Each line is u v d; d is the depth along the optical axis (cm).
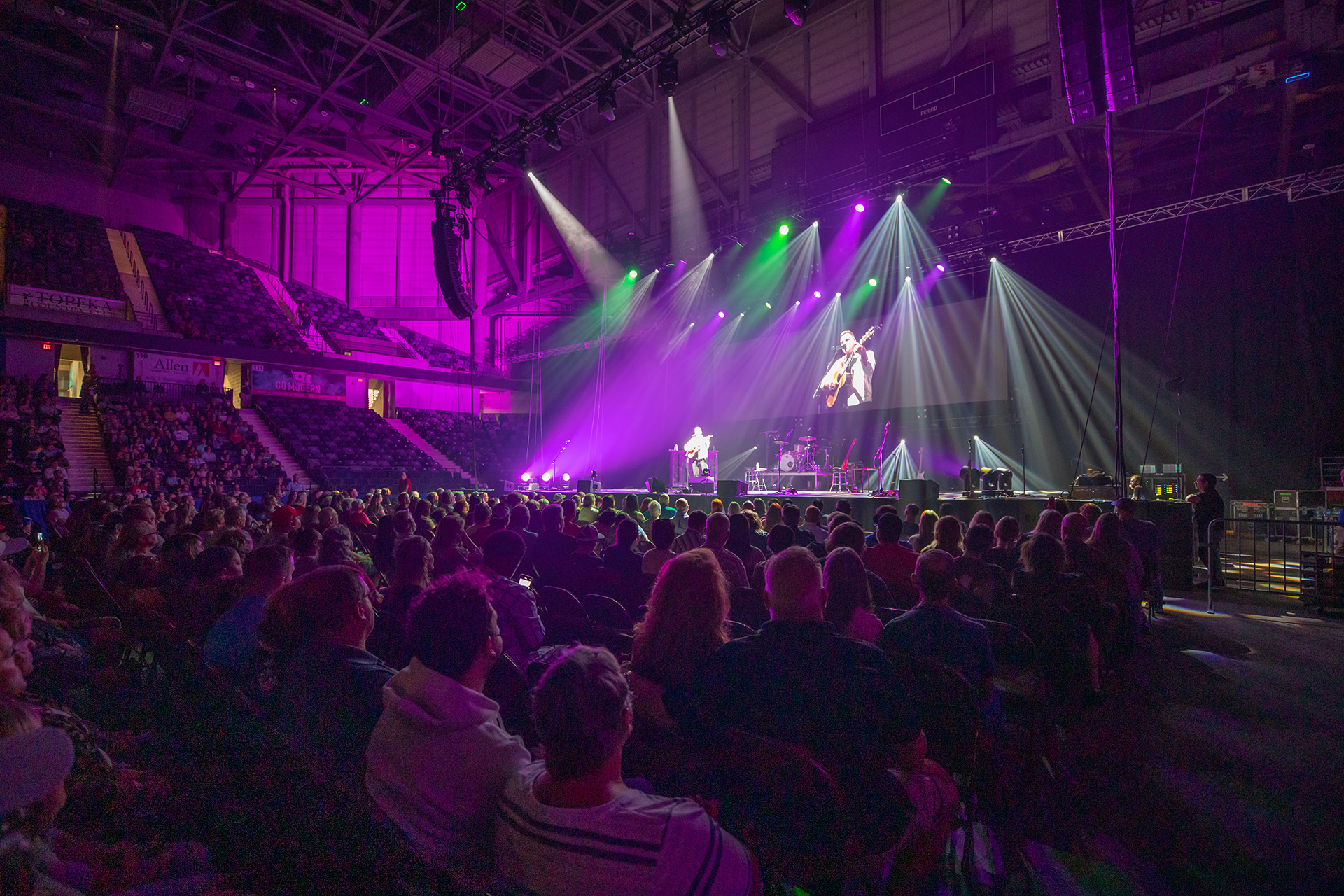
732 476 2091
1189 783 342
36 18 1747
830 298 1869
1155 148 1336
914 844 236
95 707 341
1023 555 395
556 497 1331
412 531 604
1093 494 1075
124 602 403
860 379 1812
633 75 1141
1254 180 1376
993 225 1531
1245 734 399
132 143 2384
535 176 2494
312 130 2383
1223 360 1407
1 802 121
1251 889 260
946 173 1389
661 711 243
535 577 533
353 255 2956
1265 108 1177
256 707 252
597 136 2219
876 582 398
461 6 1589
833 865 185
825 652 211
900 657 274
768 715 211
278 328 2542
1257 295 1375
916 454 1727
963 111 1370
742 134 1862
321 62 1988
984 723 291
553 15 1728
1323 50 1037
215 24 1789
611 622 410
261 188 2881
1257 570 1013
